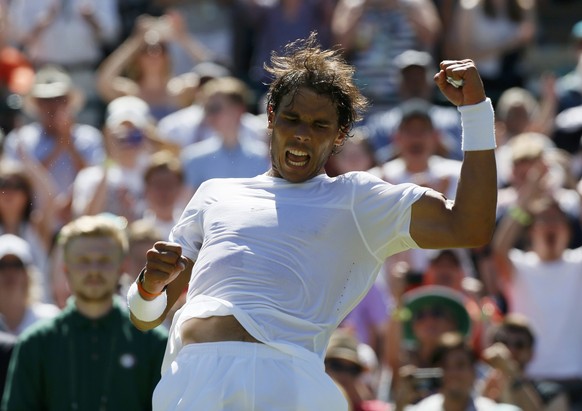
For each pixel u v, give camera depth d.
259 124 34.41
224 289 13.19
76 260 19.94
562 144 37.31
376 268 13.58
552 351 29.80
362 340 28.52
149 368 19.94
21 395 19.77
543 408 26.94
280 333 13.05
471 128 12.99
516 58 42.44
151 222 29.41
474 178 12.91
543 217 30.14
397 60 38.84
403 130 31.27
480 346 27.39
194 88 37.41
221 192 13.89
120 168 31.81
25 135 33.62
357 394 24.50
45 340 19.92
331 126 13.60
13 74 38.41
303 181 13.67
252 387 12.80
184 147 34.75
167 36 39.84
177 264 13.34
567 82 39.53
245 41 41.28
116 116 32.28
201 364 12.94
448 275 28.41
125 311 20.23
